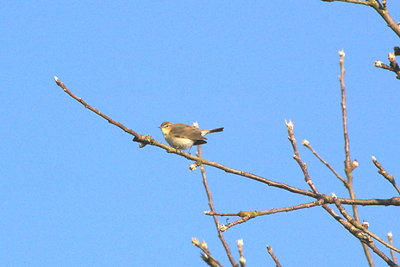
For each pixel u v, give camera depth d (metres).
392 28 9.93
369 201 10.37
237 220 9.33
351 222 9.88
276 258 9.84
